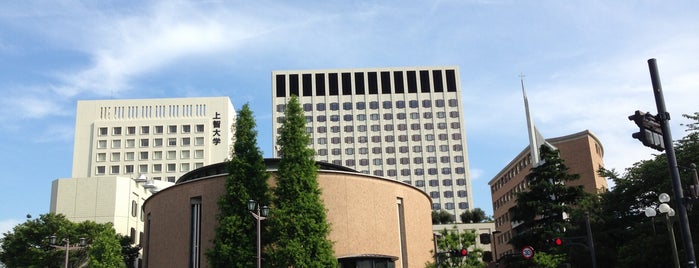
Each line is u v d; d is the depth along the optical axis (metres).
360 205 41.31
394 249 42.22
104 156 120.62
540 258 40.25
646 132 13.76
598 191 72.56
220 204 36.56
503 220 105.62
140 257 68.94
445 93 147.75
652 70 14.46
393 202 43.78
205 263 38.88
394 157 142.75
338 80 147.75
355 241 40.09
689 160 37.78
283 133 37.78
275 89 145.12
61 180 73.50
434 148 143.50
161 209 43.28
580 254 42.38
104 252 49.41
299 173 36.56
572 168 80.19
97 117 123.50
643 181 43.19
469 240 43.06
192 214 41.19
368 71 149.38
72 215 71.81
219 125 123.69
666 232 36.28
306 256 34.00
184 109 124.88
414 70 149.75
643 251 37.31
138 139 122.06
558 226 44.41
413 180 141.12
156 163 120.50
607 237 43.31
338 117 145.00
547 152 47.62
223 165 43.47
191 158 120.94
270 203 37.09
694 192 15.18
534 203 45.44
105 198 72.69
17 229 53.22
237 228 35.19
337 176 41.16
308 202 35.72
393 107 146.25
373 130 144.50
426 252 46.12
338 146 142.88
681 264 34.28
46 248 53.56
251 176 36.91
